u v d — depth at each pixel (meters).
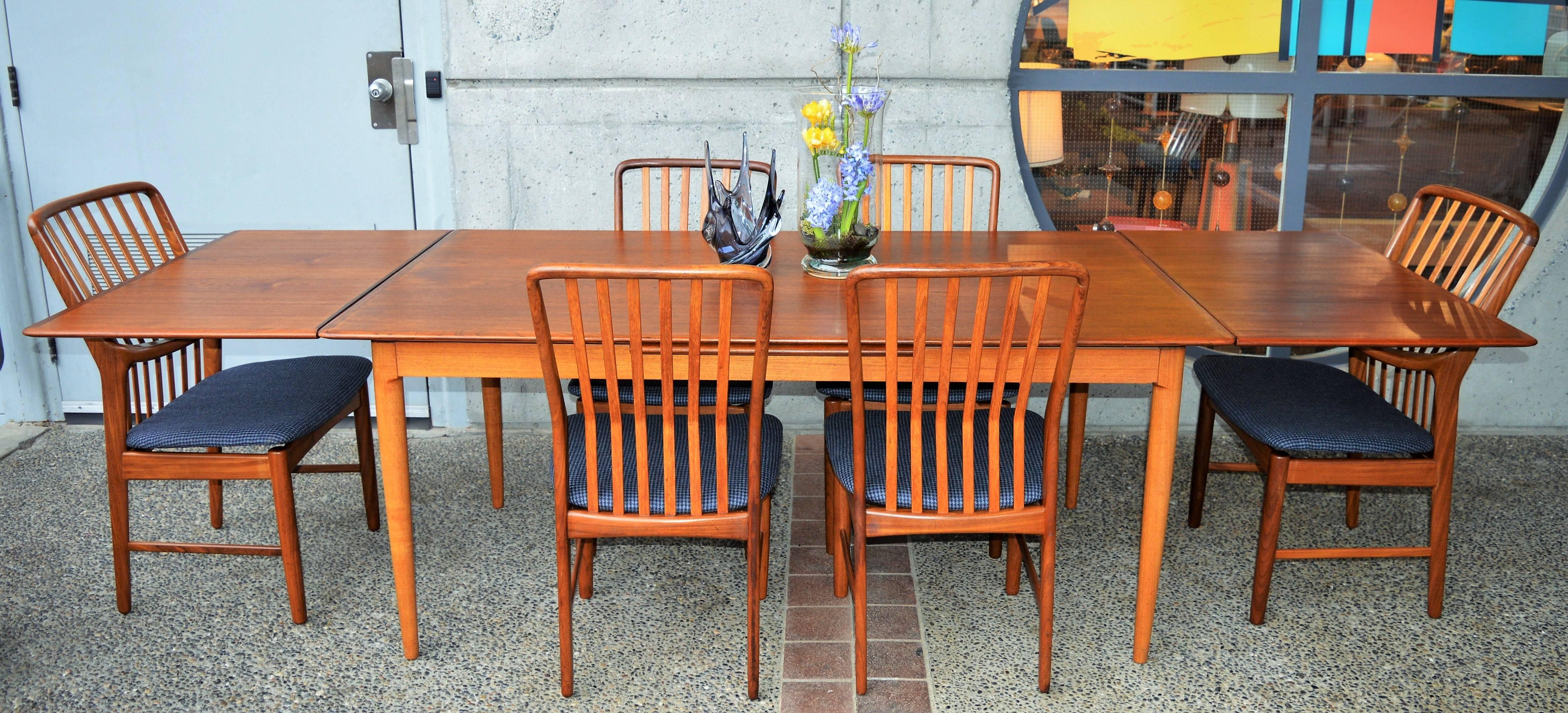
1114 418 3.49
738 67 3.21
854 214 2.30
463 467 3.25
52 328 2.05
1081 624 2.41
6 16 3.24
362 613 2.45
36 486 3.10
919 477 2.02
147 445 2.30
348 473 3.19
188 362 3.35
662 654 2.30
